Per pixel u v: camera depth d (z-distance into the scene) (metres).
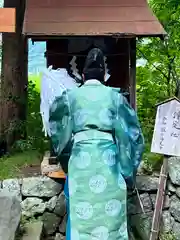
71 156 3.20
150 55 5.49
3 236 3.31
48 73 4.00
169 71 5.50
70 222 3.16
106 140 3.18
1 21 3.46
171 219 4.20
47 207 4.26
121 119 3.25
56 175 4.20
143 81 5.64
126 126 3.27
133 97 4.31
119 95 3.30
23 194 4.24
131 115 3.33
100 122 3.18
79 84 4.05
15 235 3.53
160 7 5.44
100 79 3.35
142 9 4.22
